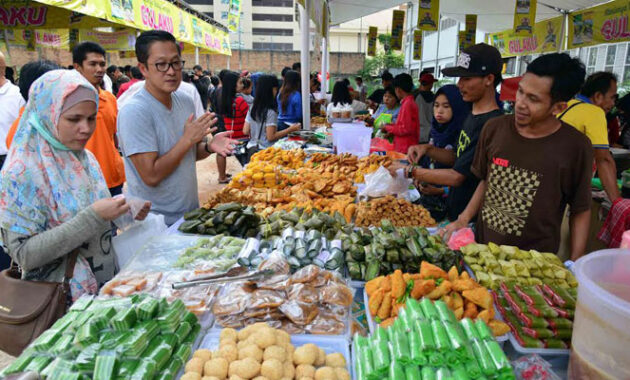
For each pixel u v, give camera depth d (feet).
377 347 3.86
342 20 39.68
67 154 5.60
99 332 3.94
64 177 5.57
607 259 3.46
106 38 34.68
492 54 7.64
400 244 6.16
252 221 7.52
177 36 29.58
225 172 24.97
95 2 16.62
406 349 3.65
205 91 37.32
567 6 29.43
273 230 7.28
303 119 19.85
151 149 7.58
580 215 6.22
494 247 6.05
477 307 4.84
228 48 46.83
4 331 5.01
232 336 4.29
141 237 6.85
